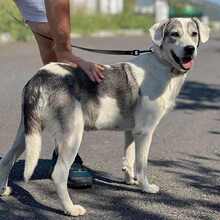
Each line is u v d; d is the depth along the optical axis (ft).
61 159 13.37
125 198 14.43
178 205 14.02
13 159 14.30
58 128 13.34
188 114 24.64
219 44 62.85
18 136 14.14
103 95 13.88
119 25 82.58
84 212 13.30
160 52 14.37
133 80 14.24
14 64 38.78
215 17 113.50
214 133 21.35
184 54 14.14
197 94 29.60
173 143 19.74
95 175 16.10
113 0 90.43
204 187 15.37
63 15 13.93
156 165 17.17
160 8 94.73
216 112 25.27
